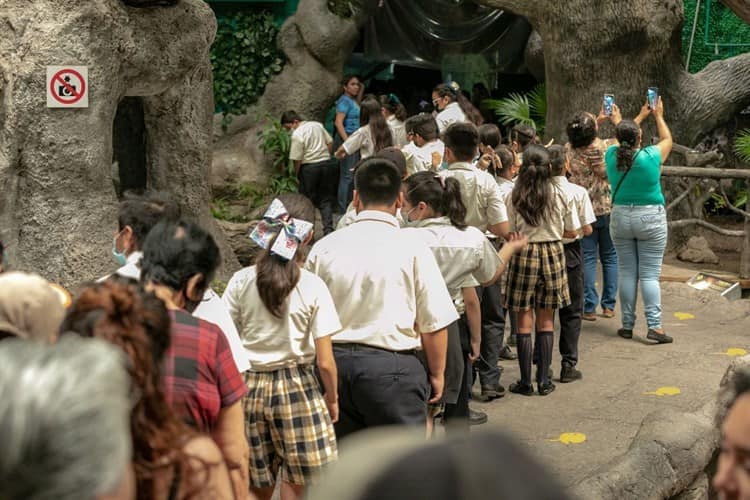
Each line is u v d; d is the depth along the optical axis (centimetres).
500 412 671
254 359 420
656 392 710
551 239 691
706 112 1300
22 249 742
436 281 452
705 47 1523
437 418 654
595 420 653
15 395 131
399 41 1633
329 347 421
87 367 138
